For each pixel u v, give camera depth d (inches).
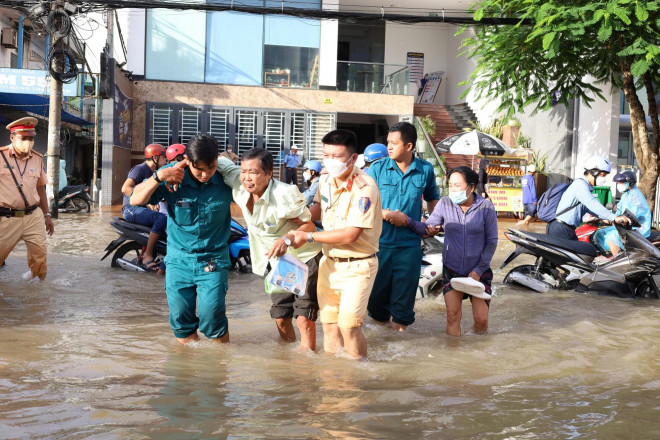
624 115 759.1
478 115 1034.1
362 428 125.3
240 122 934.4
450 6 1112.2
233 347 191.5
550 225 327.6
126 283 296.5
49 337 194.7
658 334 225.8
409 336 215.8
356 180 174.9
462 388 156.4
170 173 175.0
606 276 306.8
